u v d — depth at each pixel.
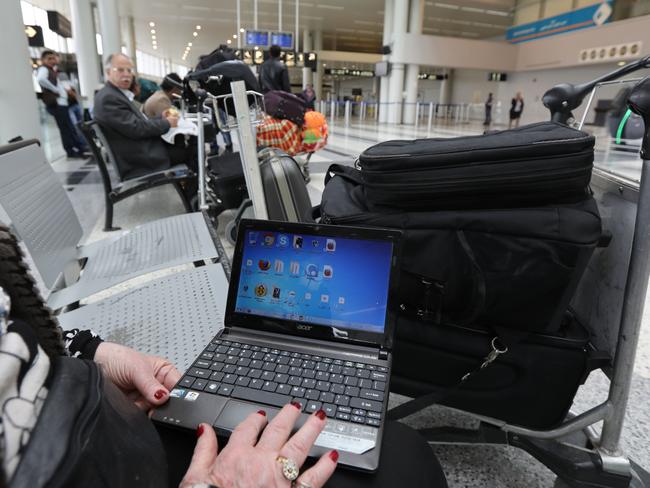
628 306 0.76
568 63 16.23
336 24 22.75
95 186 4.27
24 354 0.26
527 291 0.77
